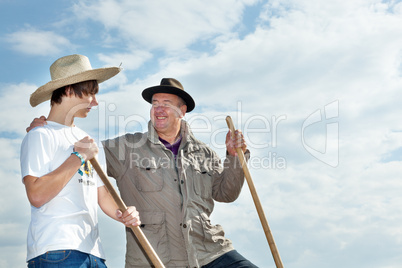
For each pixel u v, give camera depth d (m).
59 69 3.74
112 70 3.89
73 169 3.32
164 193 4.60
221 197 4.89
